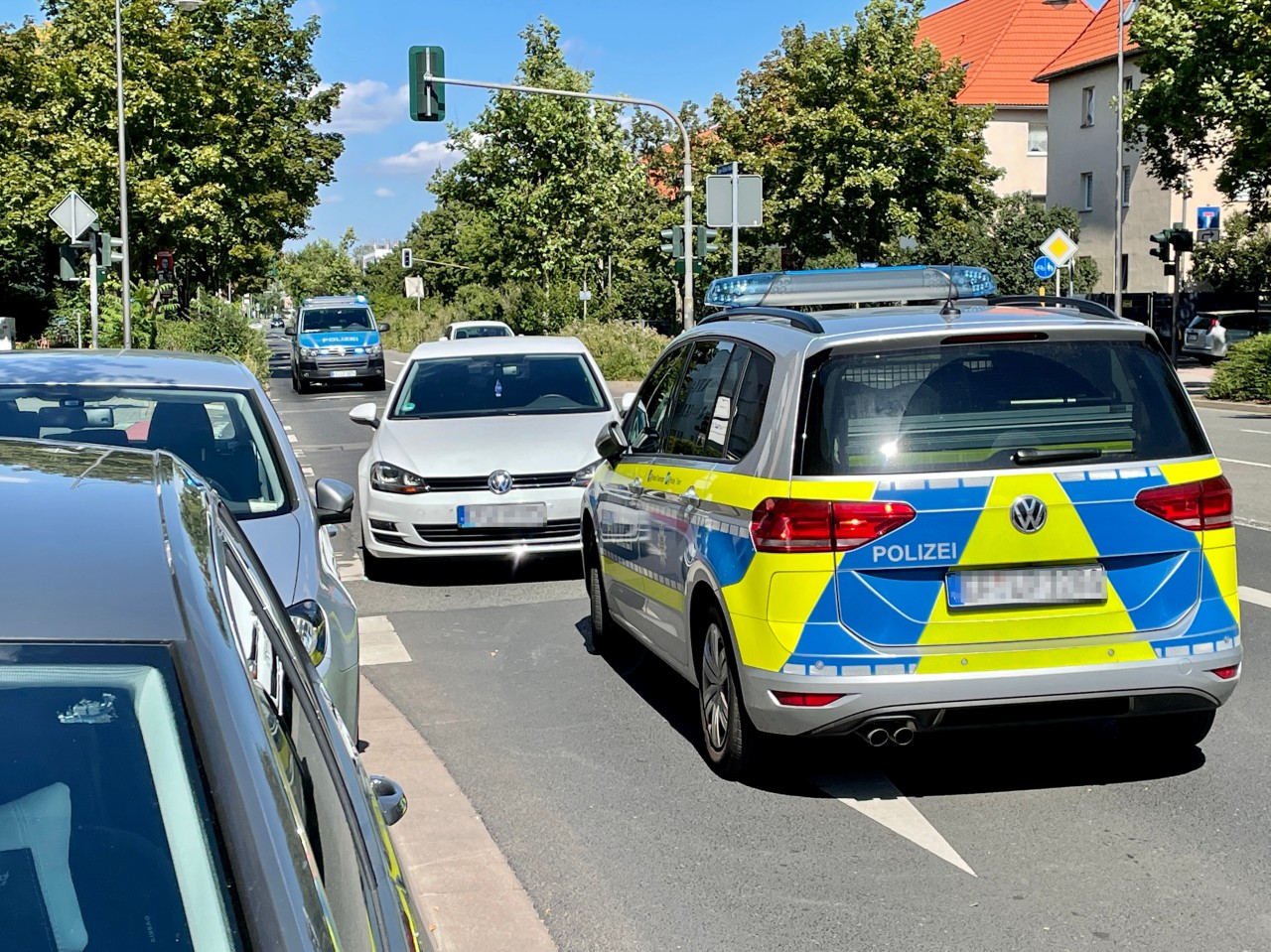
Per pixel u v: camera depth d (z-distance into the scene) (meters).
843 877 4.73
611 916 4.45
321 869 1.87
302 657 2.58
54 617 1.82
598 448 7.36
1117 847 4.95
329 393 37.81
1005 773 5.79
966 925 4.33
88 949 1.57
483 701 7.10
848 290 7.23
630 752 6.17
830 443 5.14
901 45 46.91
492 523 10.02
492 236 48.34
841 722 5.11
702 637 6.00
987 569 5.11
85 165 40.50
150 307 39.97
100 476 2.42
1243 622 8.54
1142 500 5.20
